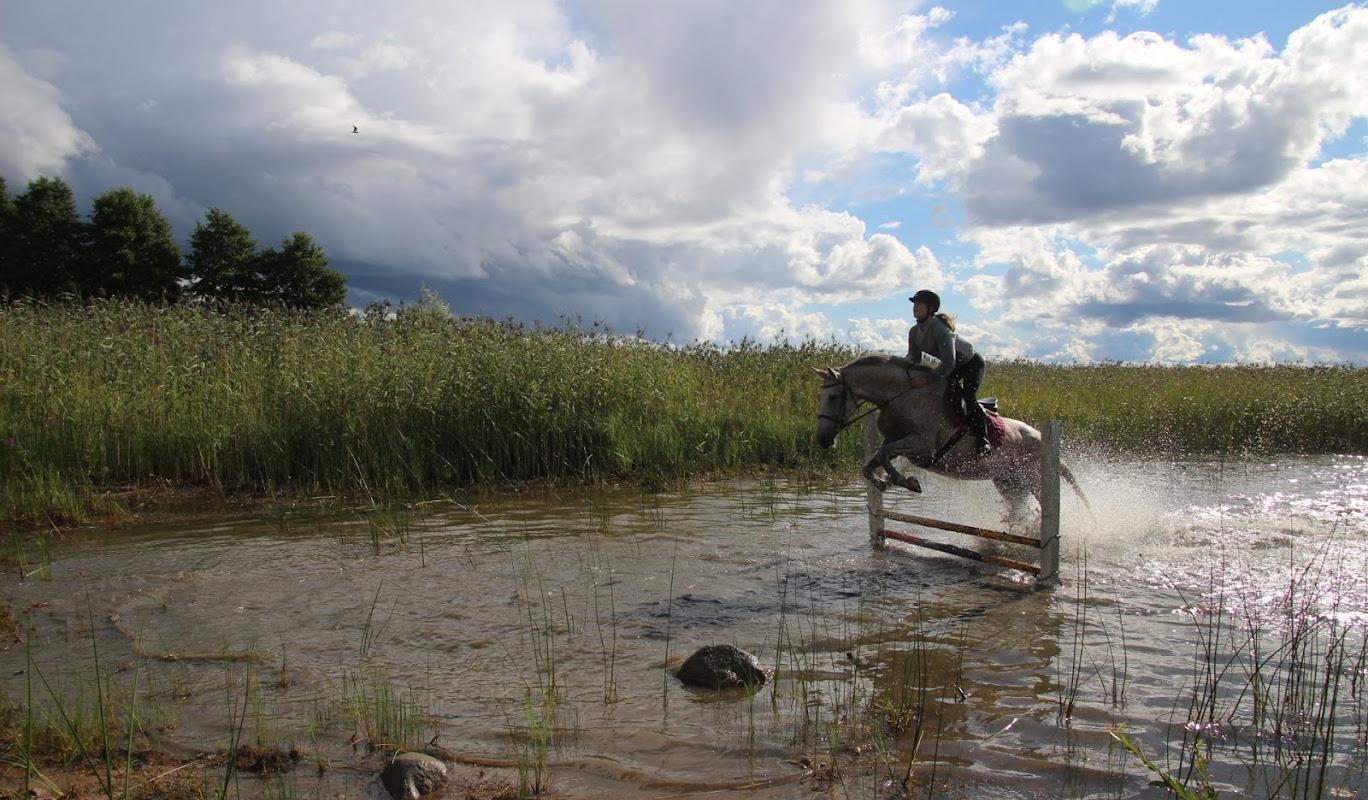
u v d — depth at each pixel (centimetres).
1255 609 691
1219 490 1282
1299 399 2014
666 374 1652
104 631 640
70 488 1109
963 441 910
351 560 848
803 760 438
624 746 459
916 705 508
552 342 1528
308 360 1417
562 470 1359
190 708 504
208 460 1248
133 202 4666
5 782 405
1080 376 2634
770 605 714
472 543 925
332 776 425
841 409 943
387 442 1289
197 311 1616
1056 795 402
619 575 801
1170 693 523
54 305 1689
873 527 935
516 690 535
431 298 1677
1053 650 601
